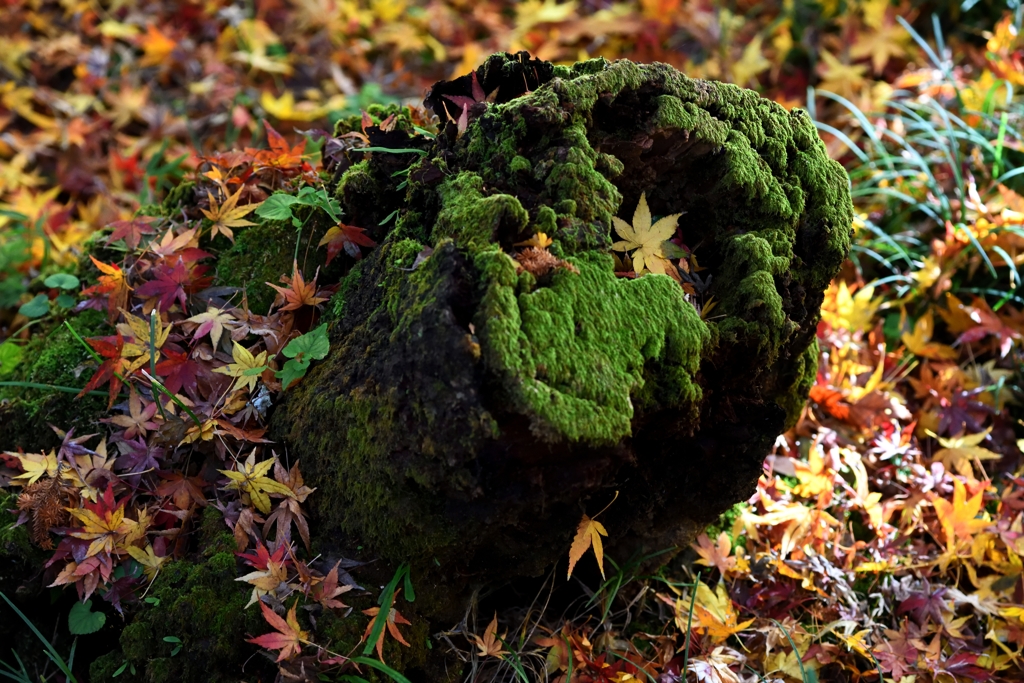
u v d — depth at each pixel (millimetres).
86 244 1961
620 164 1473
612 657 1645
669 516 1657
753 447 1558
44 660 1546
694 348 1375
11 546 1488
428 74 3947
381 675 1390
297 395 1563
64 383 1711
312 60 3926
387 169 1650
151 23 3898
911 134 3066
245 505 1492
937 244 2457
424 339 1262
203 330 1609
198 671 1394
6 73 3613
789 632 1757
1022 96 2943
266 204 1626
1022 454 2223
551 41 3875
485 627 1626
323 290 1673
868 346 2428
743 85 3494
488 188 1439
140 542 1479
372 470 1393
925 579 1866
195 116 3590
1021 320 2346
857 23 3463
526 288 1284
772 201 1557
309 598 1399
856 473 1995
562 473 1334
